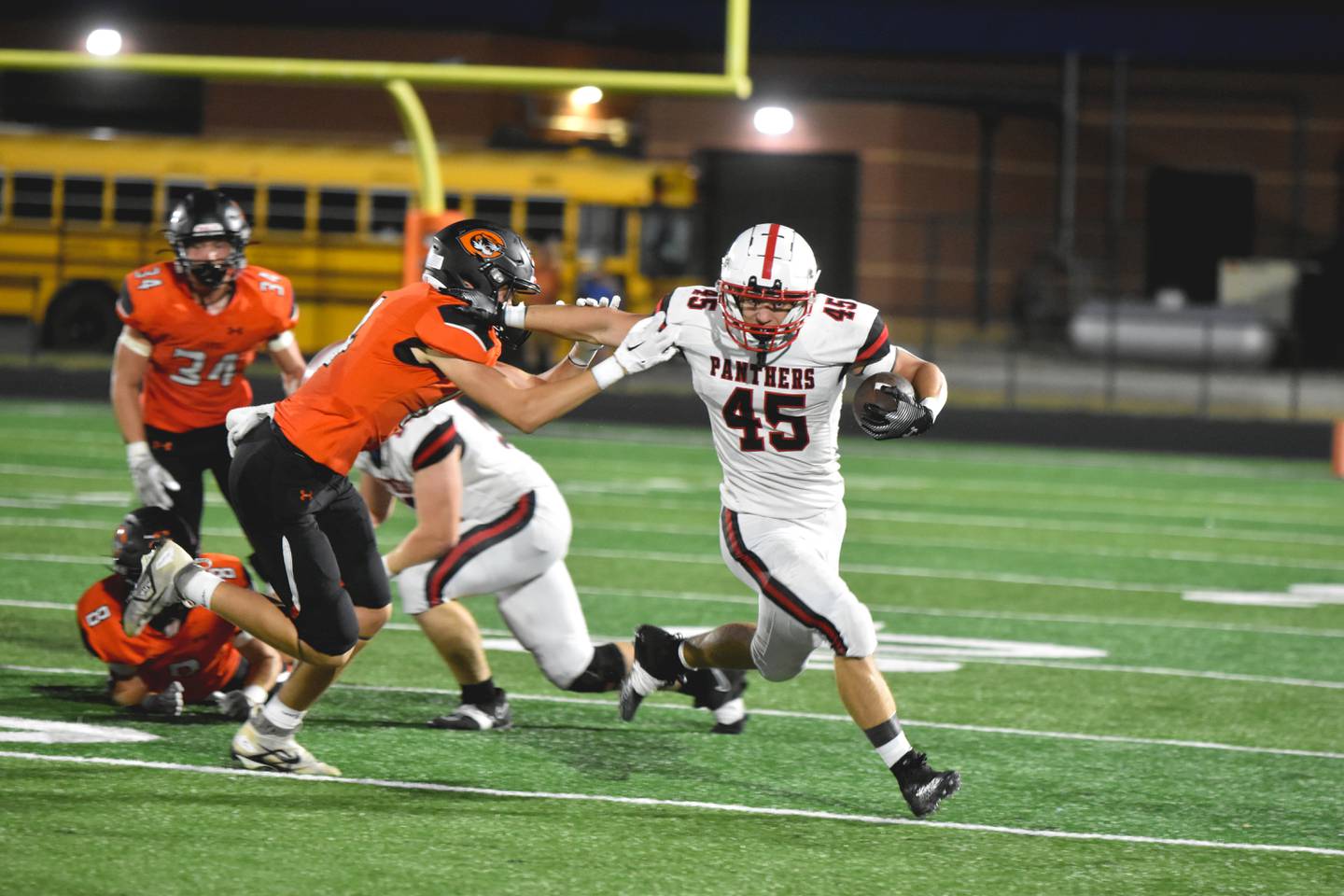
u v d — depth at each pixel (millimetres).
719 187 108188
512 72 49469
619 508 44406
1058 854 16203
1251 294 100562
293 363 24266
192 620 20156
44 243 83125
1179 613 31469
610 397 70312
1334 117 114062
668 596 31391
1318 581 36125
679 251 80250
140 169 82562
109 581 20438
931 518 45188
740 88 49031
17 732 19250
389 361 16953
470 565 20172
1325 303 100250
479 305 16938
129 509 39688
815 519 17938
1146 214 114625
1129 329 92688
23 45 110812
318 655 17500
